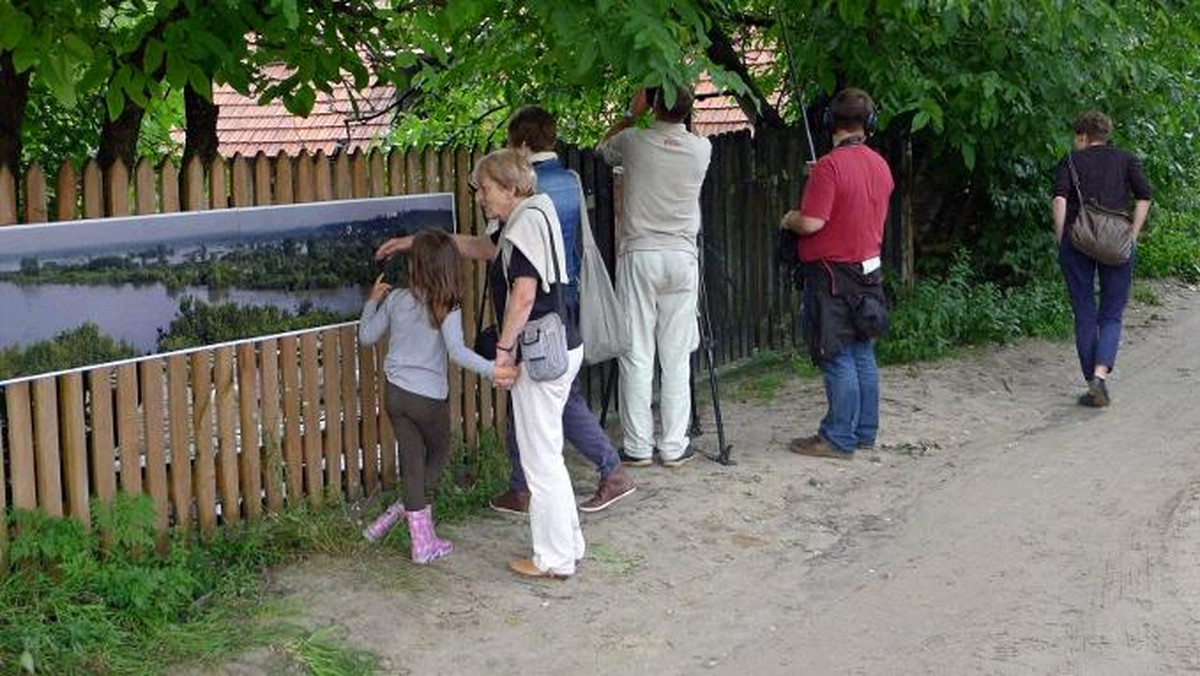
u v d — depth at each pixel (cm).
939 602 613
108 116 706
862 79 1028
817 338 806
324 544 629
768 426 881
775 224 1071
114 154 719
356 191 684
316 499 667
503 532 678
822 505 742
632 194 765
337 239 671
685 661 558
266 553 613
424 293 615
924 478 788
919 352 1070
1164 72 1142
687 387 786
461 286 626
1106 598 611
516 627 581
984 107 1011
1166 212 1539
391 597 592
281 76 691
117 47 607
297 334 654
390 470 710
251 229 630
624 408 785
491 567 636
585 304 698
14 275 538
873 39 1001
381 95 1350
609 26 609
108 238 570
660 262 764
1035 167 1212
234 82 655
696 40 735
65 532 548
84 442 567
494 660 553
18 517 540
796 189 1092
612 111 1139
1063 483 776
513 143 682
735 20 1064
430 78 813
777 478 775
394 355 627
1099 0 958
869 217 797
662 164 753
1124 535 690
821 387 976
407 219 709
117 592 540
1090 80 1080
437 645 562
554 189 671
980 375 1027
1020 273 1241
